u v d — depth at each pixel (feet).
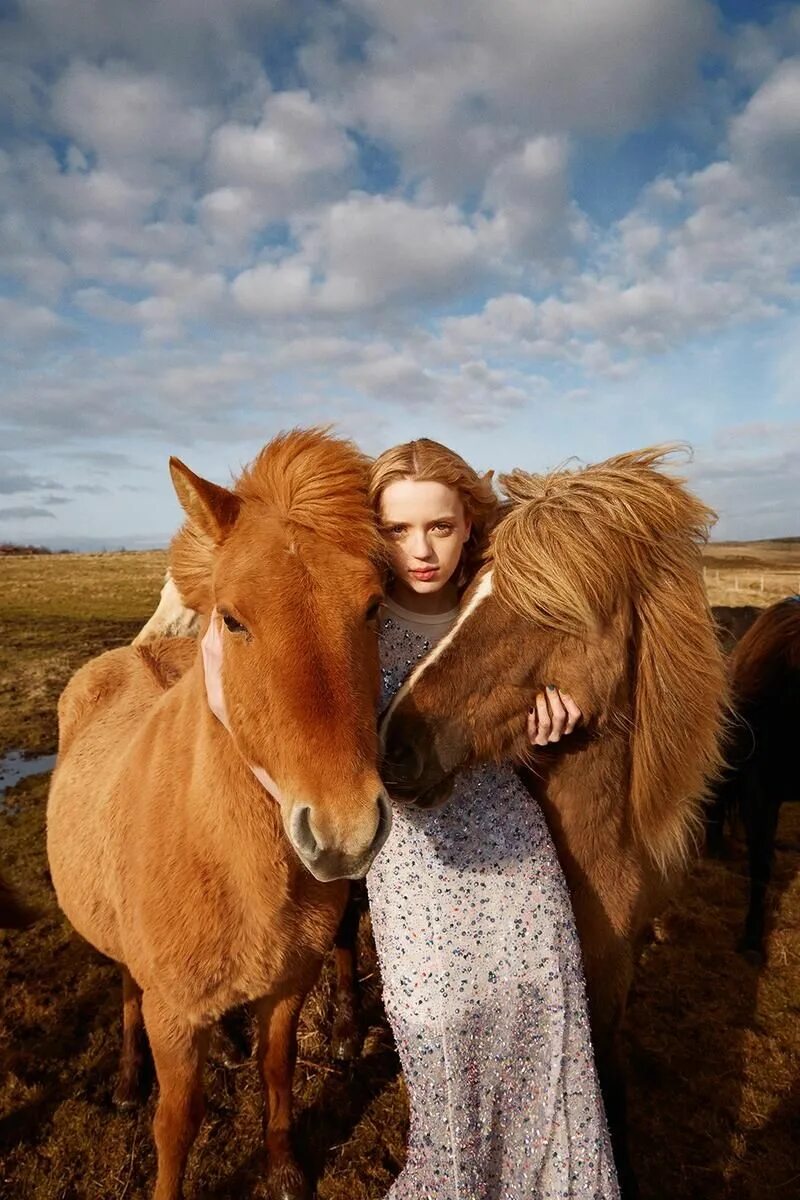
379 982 12.44
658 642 5.71
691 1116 9.66
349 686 5.13
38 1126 9.53
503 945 5.21
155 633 13.28
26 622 55.52
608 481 5.62
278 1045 8.21
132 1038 10.16
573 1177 5.03
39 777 23.07
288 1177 8.48
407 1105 9.93
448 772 5.10
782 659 13.03
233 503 5.97
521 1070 5.22
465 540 5.96
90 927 8.96
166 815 7.20
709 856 17.51
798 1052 10.82
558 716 5.35
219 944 6.86
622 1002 6.49
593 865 6.04
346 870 4.83
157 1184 7.50
